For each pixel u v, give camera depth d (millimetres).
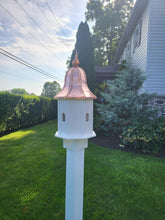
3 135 5477
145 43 5176
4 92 5301
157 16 4758
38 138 4543
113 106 4742
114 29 18094
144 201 1799
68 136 830
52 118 9742
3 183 2172
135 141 3426
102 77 9648
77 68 915
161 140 3449
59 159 2965
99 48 18812
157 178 2283
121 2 17391
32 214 1620
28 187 2070
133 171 2486
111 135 4660
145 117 4262
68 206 946
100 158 3002
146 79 4953
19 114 6113
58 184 2123
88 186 2072
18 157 3078
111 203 1769
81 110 819
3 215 1611
